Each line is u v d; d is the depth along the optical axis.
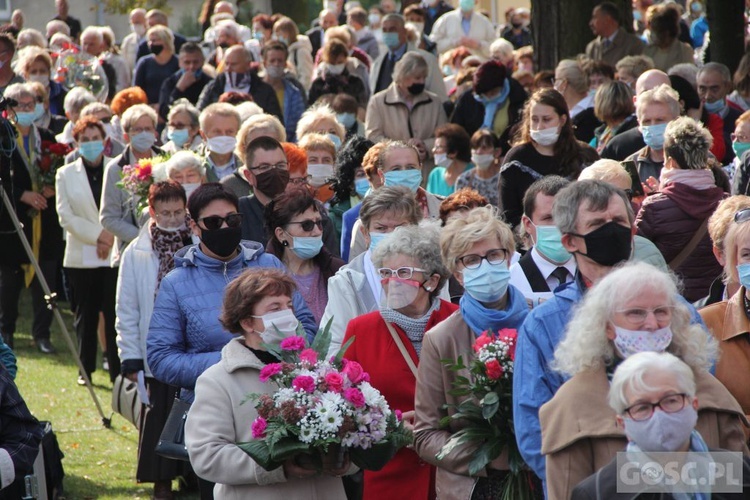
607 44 40.28
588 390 12.44
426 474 16.75
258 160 23.73
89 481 24.47
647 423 10.88
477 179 32.03
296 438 14.28
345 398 14.42
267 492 15.02
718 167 24.39
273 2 82.81
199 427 15.14
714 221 17.42
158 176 27.58
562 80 33.59
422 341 16.61
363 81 46.44
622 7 42.97
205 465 14.88
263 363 15.61
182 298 19.08
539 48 41.62
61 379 33.38
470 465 14.80
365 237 20.19
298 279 20.69
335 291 18.97
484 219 16.06
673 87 30.06
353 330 17.33
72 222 32.44
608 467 11.35
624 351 12.19
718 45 42.09
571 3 40.97
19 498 16.33
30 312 43.00
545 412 12.73
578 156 25.86
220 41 53.00
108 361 32.56
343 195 26.28
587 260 13.85
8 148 30.80
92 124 32.53
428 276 16.83
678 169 21.61
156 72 53.19
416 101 37.88
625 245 13.71
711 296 18.22
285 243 20.52
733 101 34.97
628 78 33.59
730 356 15.48
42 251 36.38
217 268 19.41
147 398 23.56
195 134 32.94
